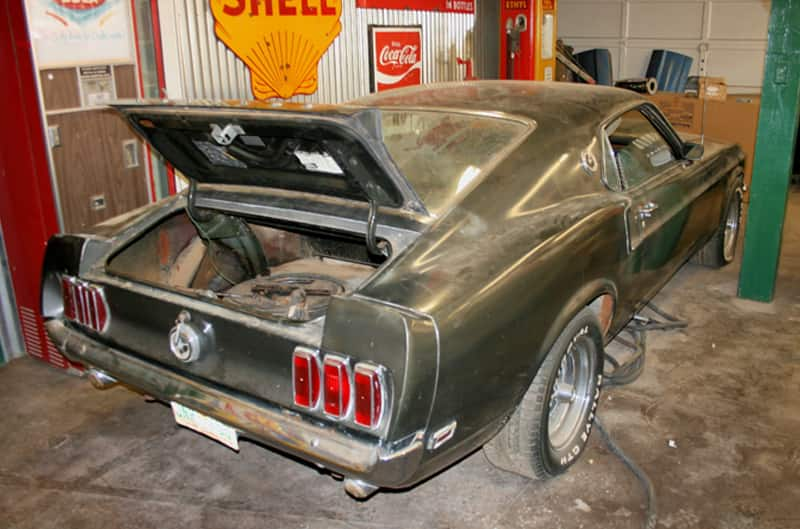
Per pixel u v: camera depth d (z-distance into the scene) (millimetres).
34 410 3459
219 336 2211
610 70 9773
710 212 4137
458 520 2580
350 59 5457
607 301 2883
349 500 2729
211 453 3076
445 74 6543
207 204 2828
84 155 3668
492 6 7020
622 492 2701
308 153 2234
